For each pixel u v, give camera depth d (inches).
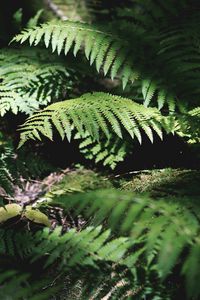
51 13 171.8
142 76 107.3
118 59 108.9
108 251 72.5
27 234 83.1
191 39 114.0
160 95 104.4
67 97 128.3
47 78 123.3
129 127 98.6
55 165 131.8
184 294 73.9
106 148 119.4
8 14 167.0
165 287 73.6
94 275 74.4
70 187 106.7
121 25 120.1
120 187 101.6
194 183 85.7
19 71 125.0
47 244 77.1
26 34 115.3
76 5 175.6
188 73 107.1
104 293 73.2
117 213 62.9
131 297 72.5
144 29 119.6
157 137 122.6
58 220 104.5
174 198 71.0
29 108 120.1
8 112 140.1
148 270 70.5
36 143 136.1
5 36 145.5
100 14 175.0
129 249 77.7
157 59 110.0
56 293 76.5
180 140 120.3
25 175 103.7
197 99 105.7
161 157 122.1
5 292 63.6
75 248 74.1
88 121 98.7
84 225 94.3
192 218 64.4
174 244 59.9
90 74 129.5
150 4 125.5
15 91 122.0
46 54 133.3
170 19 121.1
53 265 86.3
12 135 137.6
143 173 108.5
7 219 101.3
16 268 85.8
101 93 107.5
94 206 64.7
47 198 106.7
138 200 64.8
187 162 118.0
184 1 124.2
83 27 114.5
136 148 124.0
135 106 103.8
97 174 117.1
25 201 114.4
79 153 132.0
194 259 59.4
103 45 110.6
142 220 65.2
